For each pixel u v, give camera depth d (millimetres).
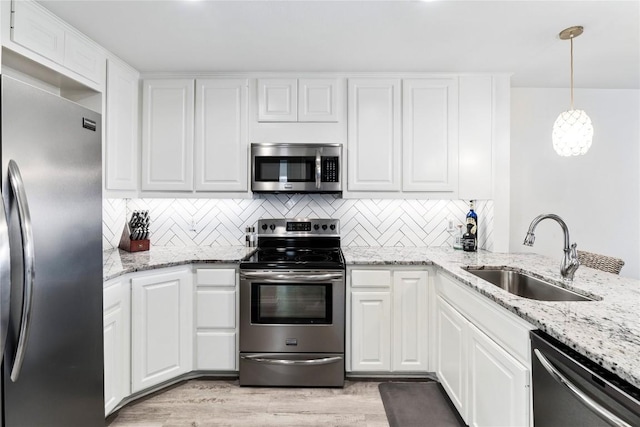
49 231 1268
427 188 2691
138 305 2113
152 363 2189
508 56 2396
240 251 2711
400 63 2520
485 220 2840
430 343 2400
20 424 1173
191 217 2986
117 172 2416
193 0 1738
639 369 800
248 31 2055
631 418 810
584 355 934
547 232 3121
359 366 2408
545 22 1942
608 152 3123
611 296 1436
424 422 1979
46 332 1266
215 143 2680
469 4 1774
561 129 1938
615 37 2117
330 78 2689
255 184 2646
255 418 2008
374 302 2400
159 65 2545
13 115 1126
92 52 2166
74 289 1406
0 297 1077
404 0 1739
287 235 2932
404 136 2684
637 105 3123
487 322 1555
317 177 2605
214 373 2486
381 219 3006
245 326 2350
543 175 3104
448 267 2090
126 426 1926
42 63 1780
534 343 1177
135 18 1901
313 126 2695
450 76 2686
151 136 2672
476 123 2688
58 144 1307
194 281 2398
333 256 2578
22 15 1657
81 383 1467
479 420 1627
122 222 2910
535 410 1179
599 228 3129
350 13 1862
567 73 2721
